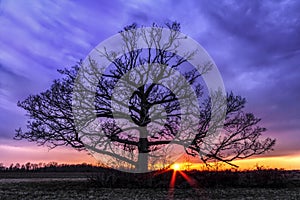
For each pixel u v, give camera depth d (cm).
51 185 2478
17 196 1819
